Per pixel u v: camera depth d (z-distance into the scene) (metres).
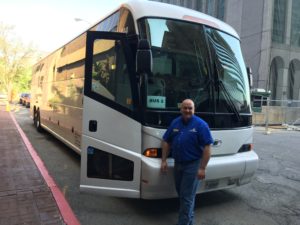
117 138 4.65
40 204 4.94
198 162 4.14
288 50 30.89
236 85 5.41
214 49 5.20
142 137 4.51
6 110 25.88
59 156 8.86
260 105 23.38
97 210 5.07
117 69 4.75
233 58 5.55
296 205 5.61
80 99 6.96
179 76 4.76
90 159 4.81
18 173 6.55
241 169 5.16
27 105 34.19
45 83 11.78
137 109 4.52
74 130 7.46
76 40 7.59
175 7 5.12
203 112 4.84
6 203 4.94
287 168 8.48
